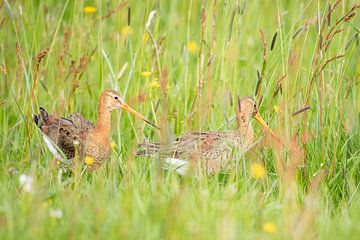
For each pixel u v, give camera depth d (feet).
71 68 46.62
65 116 46.24
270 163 41.39
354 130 42.24
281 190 36.73
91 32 51.11
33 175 36.96
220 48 46.50
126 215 30.30
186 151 41.65
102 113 42.96
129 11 45.52
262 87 46.93
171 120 45.01
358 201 36.99
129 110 43.16
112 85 46.11
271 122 44.06
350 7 46.47
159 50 47.21
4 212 31.71
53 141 42.06
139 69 46.42
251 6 53.72
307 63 50.24
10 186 36.01
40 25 51.49
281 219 32.94
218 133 42.96
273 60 46.42
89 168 42.45
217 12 47.67
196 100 44.93
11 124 46.26
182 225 30.25
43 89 47.80
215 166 42.06
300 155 39.99
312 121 43.42
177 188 35.53
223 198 34.71
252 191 36.29
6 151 42.14
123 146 42.65
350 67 48.11
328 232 32.45
